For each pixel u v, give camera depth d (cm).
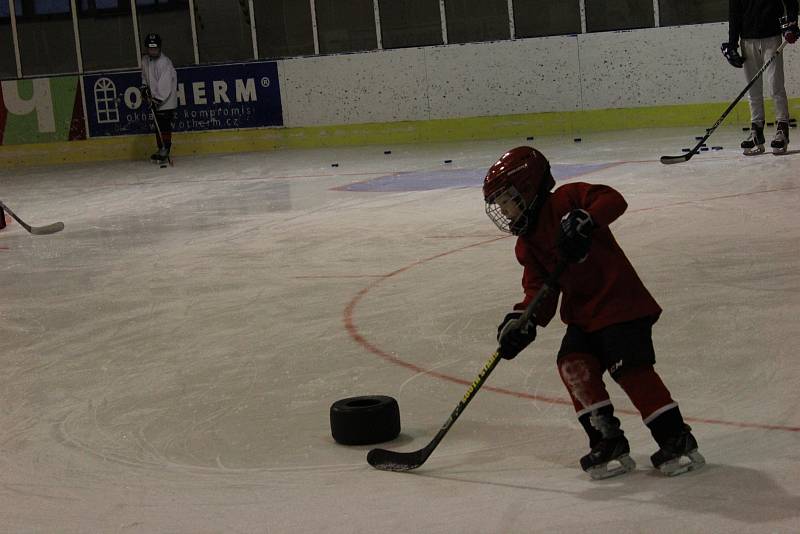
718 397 952
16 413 1072
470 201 2412
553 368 1080
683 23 3797
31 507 797
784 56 3519
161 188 3216
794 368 1021
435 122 4006
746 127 3519
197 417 1015
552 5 3934
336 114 4109
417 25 4072
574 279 750
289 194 2816
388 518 718
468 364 1130
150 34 3931
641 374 743
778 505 683
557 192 759
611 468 788
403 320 1354
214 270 1819
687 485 733
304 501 767
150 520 751
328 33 4147
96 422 1022
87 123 4275
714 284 1405
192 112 4228
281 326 1373
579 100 3844
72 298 1670
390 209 2386
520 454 846
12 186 3591
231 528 722
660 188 2327
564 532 670
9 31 4294
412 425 947
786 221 1808
